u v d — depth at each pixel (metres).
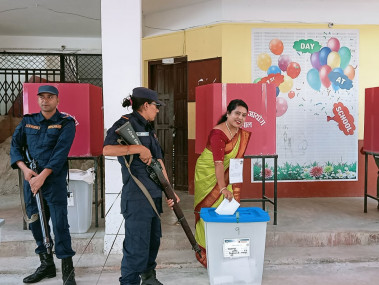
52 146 3.18
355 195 6.15
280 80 6.00
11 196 6.04
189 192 6.46
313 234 4.17
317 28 6.00
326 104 6.06
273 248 4.12
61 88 4.17
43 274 3.38
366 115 5.05
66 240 3.20
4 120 7.42
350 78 6.07
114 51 3.87
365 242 4.21
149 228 2.81
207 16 6.11
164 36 6.64
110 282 3.41
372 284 3.35
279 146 6.04
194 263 3.76
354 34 6.04
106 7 3.85
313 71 6.03
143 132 2.87
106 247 3.93
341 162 6.12
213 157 3.37
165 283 3.40
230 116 3.38
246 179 6.02
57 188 3.15
